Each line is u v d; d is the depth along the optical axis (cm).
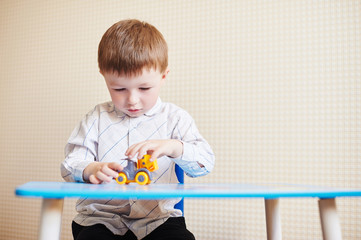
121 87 87
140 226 88
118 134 97
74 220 92
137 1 174
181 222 91
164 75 96
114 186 61
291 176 143
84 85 181
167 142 78
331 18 142
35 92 193
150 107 92
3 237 191
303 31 145
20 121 195
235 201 150
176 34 166
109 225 85
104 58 87
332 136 139
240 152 151
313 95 142
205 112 157
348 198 134
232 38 156
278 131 146
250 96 151
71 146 98
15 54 201
